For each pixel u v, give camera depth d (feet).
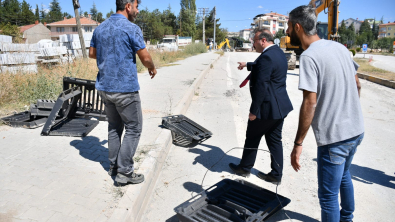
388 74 45.57
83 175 10.11
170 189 10.84
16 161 10.96
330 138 6.93
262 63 9.81
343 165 7.19
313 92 6.79
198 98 26.76
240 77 41.81
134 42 8.97
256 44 10.66
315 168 12.85
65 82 16.67
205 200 9.05
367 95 30.32
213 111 22.21
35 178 9.75
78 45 44.14
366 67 57.41
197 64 56.24
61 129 14.56
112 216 7.87
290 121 20.11
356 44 236.84
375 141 16.44
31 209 8.06
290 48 58.85
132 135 9.46
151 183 10.64
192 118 20.12
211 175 11.95
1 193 8.76
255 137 11.08
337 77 6.77
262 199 9.36
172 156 13.76
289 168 12.79
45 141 13.15
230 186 9.99
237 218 8.07
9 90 19.19
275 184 11.30
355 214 9.55
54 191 9.02
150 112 18.74
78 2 38.70
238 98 27.20
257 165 13.02
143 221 8.96
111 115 9.70
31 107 15.75
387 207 10.00
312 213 9.57
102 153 12.07
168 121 15.02
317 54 6.83
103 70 9.05
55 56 34.12
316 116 7.09
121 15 9.31
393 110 23.84
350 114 6.91
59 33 247.29
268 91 10.02
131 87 9.07
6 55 24.48
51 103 15.66
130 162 9.48
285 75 10.37
